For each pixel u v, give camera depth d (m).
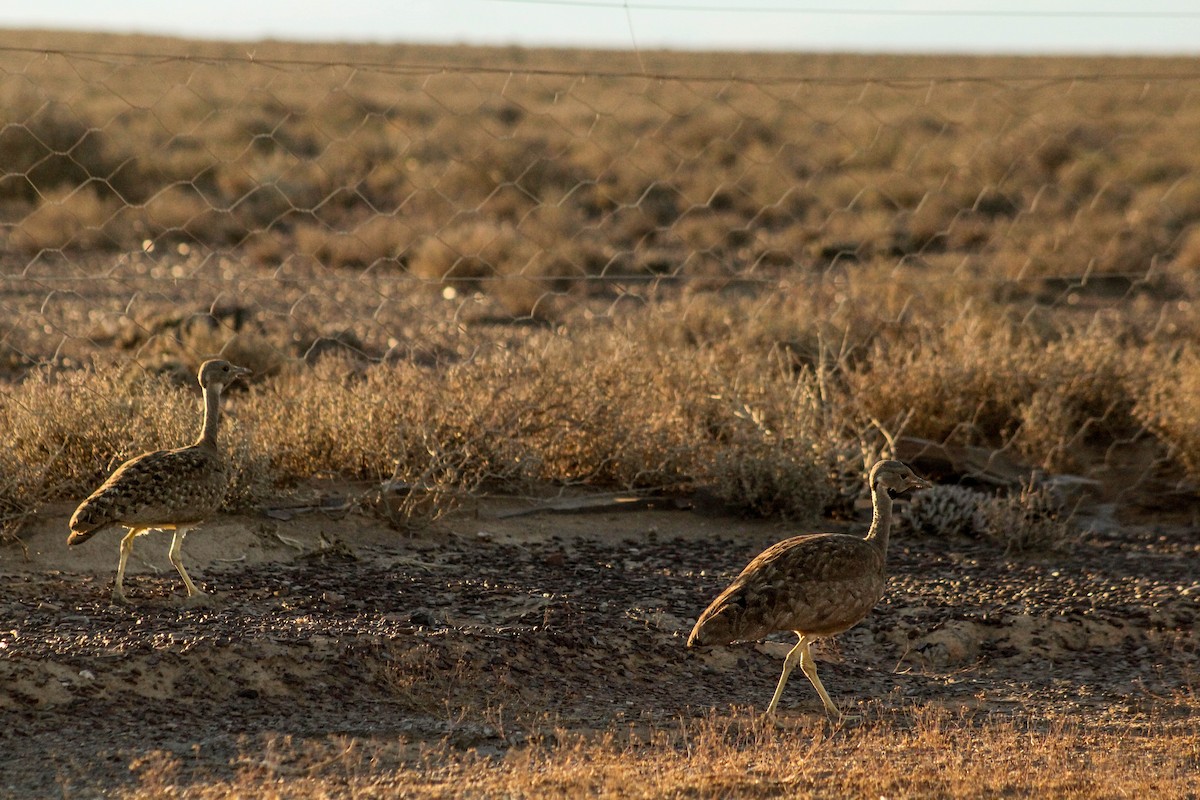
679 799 13.06
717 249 65.19
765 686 18.39
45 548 21.16
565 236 64.75
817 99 130.75
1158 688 18.55
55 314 41.84
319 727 15.45
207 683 16.33
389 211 71.62
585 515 26.38
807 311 38.50
